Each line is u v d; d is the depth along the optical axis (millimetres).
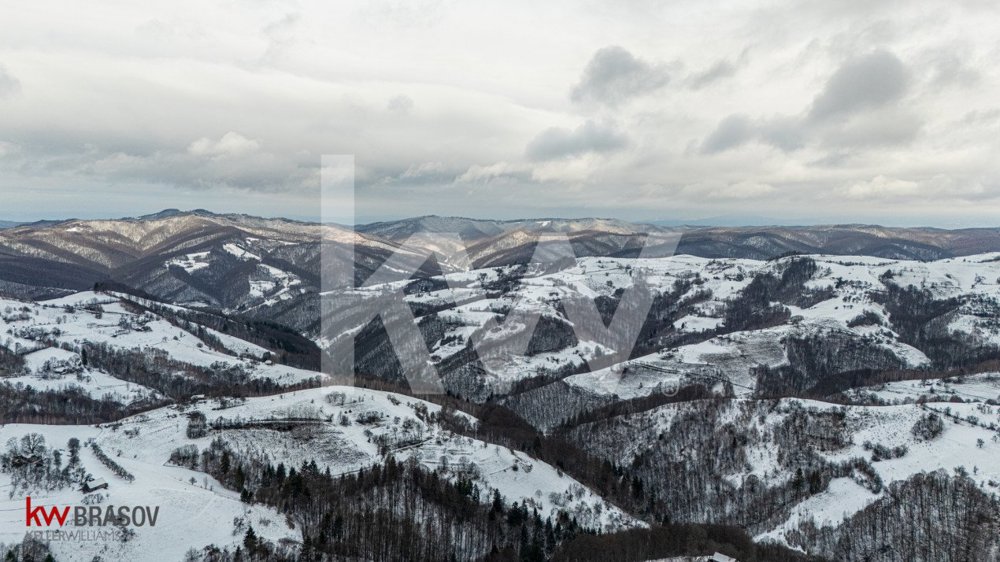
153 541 189250
